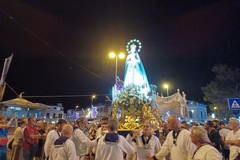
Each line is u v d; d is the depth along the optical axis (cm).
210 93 3466
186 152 507
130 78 1308
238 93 3278
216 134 827
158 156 562
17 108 2012
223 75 3419
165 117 1914
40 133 1163
